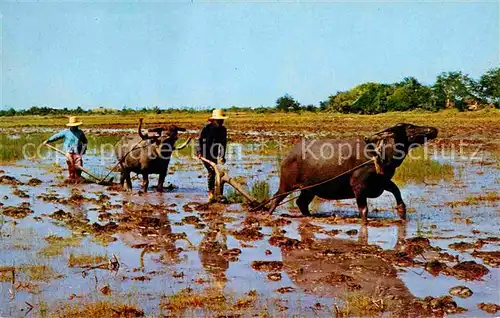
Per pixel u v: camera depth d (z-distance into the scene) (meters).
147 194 14.43
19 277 7.71
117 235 10.02
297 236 9.90
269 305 6.71
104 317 6.38
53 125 51.25
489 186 14.56
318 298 6.93
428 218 11.02
